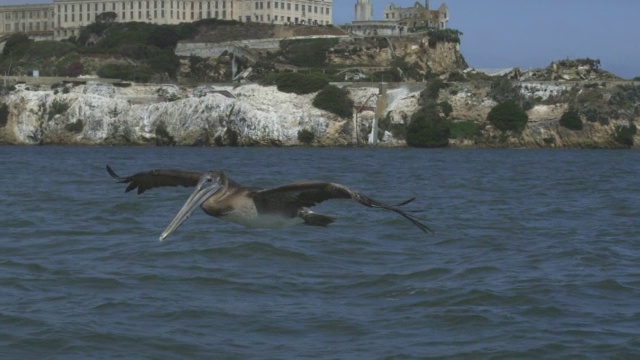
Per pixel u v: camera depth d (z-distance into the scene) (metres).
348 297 30.30
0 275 32.75
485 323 26.97
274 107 176.00
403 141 175.00
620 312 28.28
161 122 175.62
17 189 68.94
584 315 27.88
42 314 27.62
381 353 24.28
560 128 171.88
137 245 39.53
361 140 175.62
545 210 56.78
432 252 38.81
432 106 174.88
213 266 34.94
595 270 34.62
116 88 184.38
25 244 40.16
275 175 92.81
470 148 171.12
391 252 38.59
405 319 27.48
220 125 174.12
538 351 24.36
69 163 111.25
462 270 34.22
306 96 178.38
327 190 14.68
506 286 31.34
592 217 53.03
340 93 177.38
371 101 178.12
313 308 28.81
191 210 15.00
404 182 83.19
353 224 46.25
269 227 15.12
